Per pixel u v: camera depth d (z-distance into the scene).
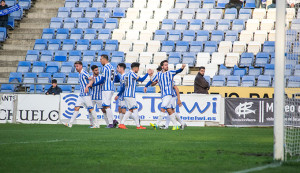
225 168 15.09
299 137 21.31
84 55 70.50
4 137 28.42
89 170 14.64
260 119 48.03
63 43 73.31
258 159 17.64
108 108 40.75
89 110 41.56
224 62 67.00
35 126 43.84
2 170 14.48
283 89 16.58
